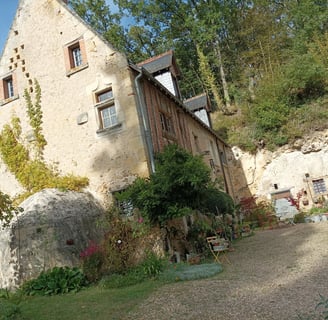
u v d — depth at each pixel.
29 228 8.64
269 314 4.18
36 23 12.39
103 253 8.27
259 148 21.45
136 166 9.92
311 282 5.37
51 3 12.17
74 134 11.10
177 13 30.19
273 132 20.95
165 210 8.62
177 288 6.19
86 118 10.95
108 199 10.17
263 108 21.53
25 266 8.35
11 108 12.47
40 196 9.63
